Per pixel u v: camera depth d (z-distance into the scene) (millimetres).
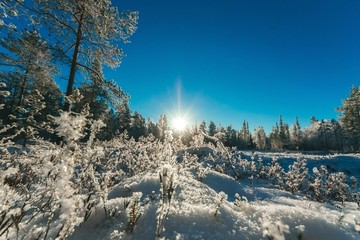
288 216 2008
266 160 12203
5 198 1196
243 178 7383
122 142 14867
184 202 2176
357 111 54344
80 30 13820
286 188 5801
